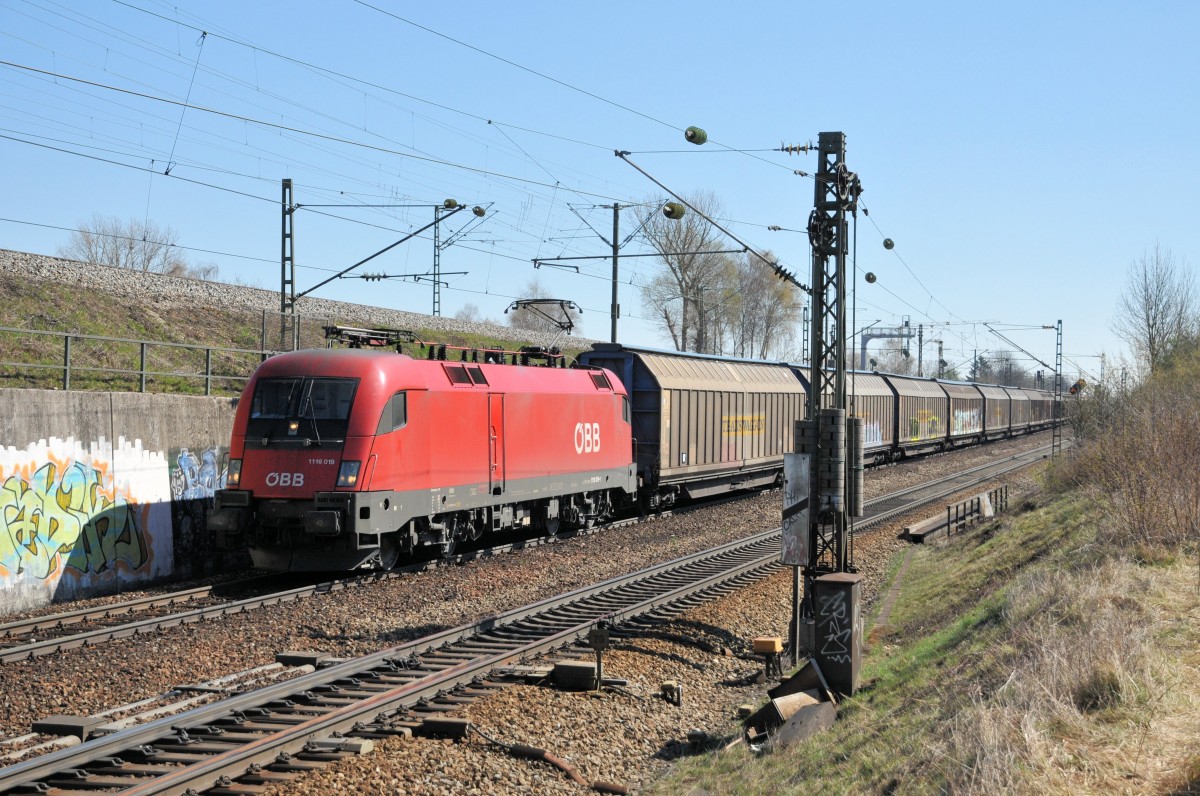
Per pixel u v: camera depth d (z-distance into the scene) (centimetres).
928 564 1980
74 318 2455
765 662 1211
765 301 6594
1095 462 2139
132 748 786
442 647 1197
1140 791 634
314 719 858
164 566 1711
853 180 1382
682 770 888
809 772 823
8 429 1427
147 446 1689
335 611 1381
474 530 1941
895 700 999
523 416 2034
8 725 881
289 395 1617
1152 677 802
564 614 1405
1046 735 712
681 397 2711
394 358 1691
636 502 2688
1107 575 1177
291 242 2638
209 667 1090
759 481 3338
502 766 827
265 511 1582
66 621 1309
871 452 4016
